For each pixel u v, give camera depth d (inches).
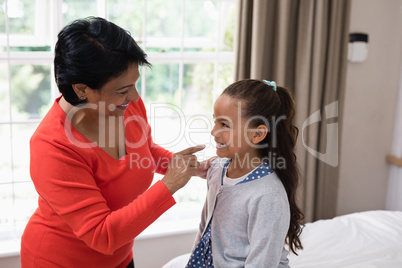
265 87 45.4
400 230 78.7
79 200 41.9
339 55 90.1
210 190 49.1
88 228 41.6
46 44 81.4
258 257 41.6
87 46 38.6
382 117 101.8
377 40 96.9
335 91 90.4
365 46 92.7
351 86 97.5
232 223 44.6
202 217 52.7
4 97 86.4
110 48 39.2
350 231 79.4
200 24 95.4
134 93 43.8
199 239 52.9
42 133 43.3
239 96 44.2
